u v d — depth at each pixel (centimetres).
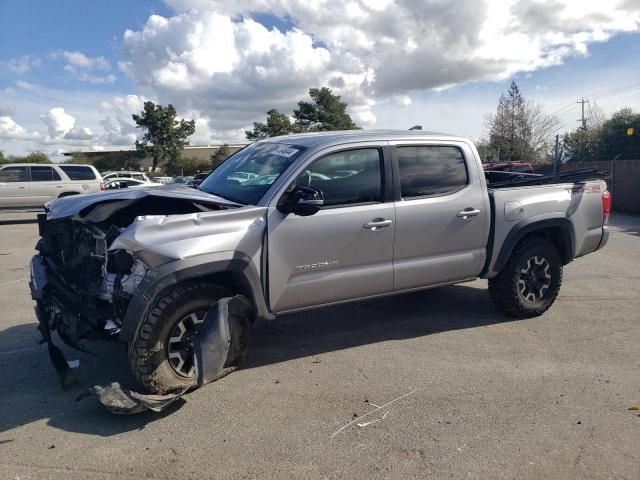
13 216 1894
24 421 364
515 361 462
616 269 835
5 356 479
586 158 3797
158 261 364
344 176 455
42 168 1739
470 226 514
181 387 385
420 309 613
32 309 622
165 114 6156
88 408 383
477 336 525
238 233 397
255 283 408
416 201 484
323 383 421
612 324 559
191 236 379
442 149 508
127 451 327
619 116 3550
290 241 422
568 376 431
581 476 300
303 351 489
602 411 373
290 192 421
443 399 392
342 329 548
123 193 429
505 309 568
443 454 322
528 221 543
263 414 372
